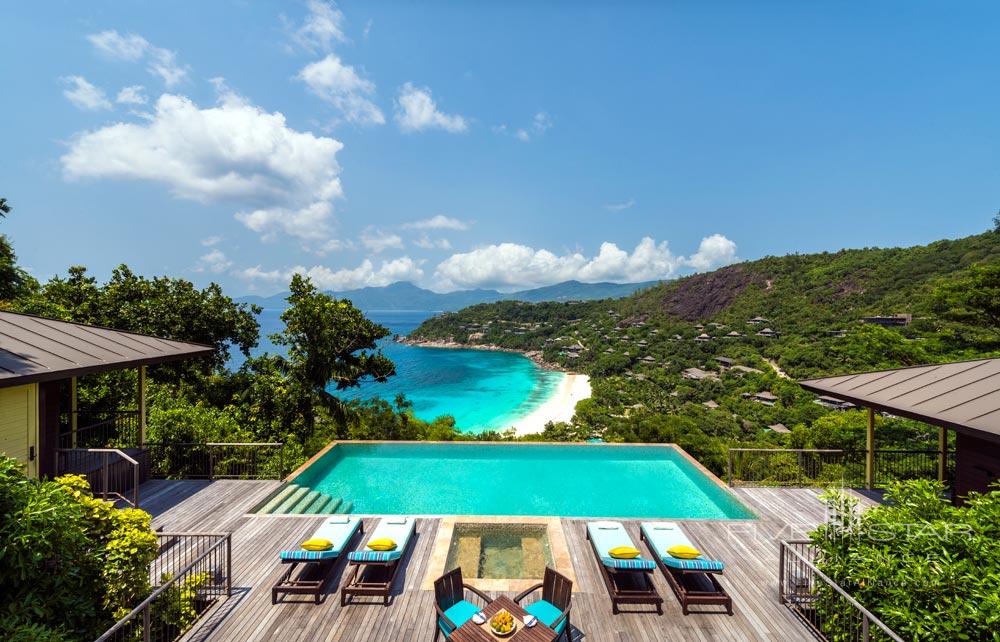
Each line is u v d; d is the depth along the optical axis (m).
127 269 22.17
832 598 5.42
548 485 12.98
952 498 9.13
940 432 10.58
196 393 21.44
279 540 7.90
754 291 118.25
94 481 8.92
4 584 4.27
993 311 26.33
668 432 40.03
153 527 8.28
